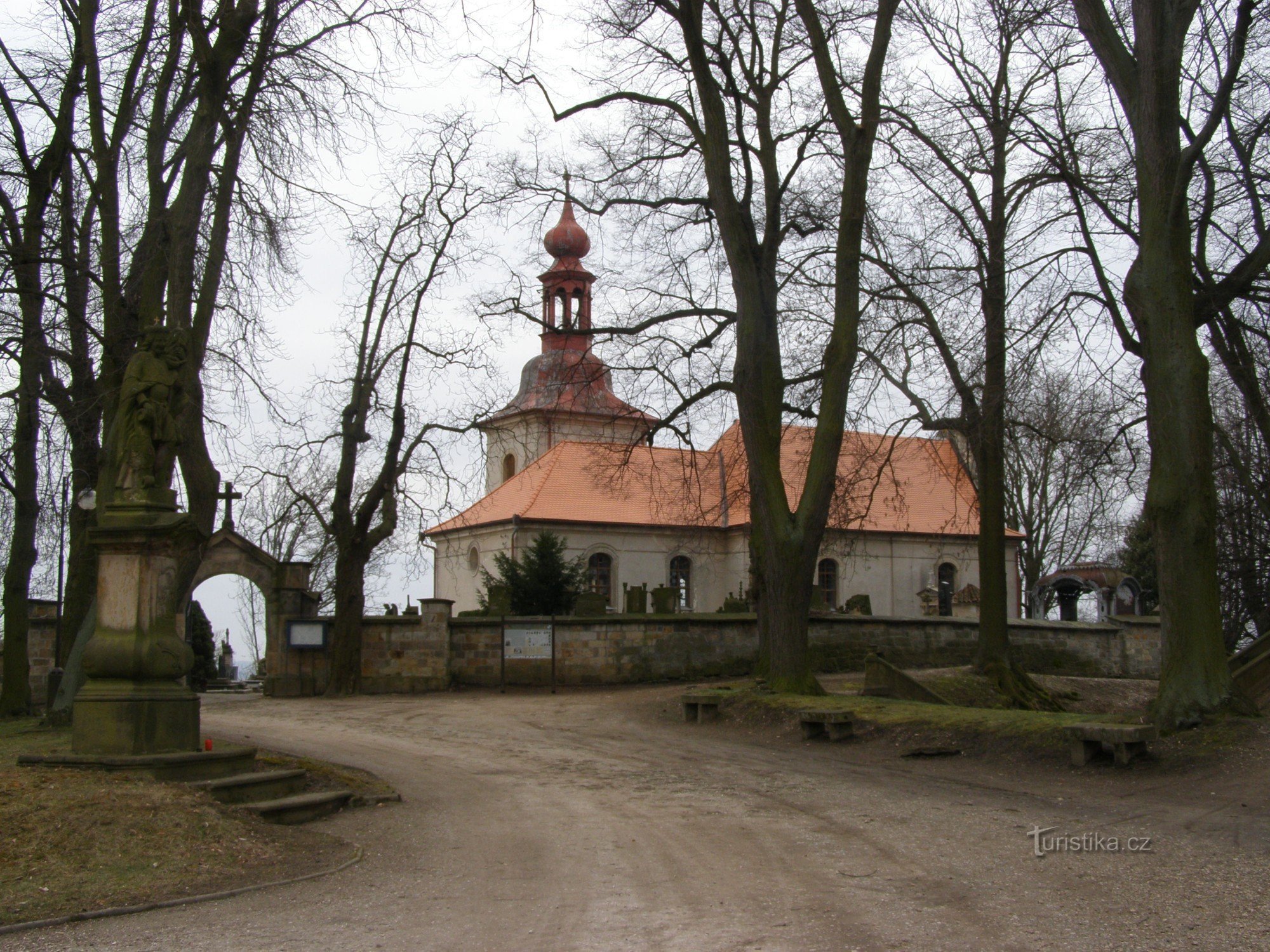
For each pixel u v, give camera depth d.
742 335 23.78
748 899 8.05
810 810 12.11
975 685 26.58
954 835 10.49
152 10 17.61
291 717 24.14
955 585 56.72
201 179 16.28
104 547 11.50
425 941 7.11
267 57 17.12
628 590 41.06
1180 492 15.00
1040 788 13.25
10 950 6.93
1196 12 15.80
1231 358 19.88
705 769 15.72
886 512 55.25
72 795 9.63
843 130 22.28
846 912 7.60
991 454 27.22
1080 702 30.67
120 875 8.47
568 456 54.41
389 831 10.98
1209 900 7.85
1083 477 23.64
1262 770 12.77
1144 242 15.63
